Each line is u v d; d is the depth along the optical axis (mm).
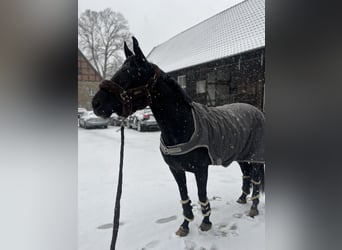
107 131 10758
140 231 2566
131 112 2051
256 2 12055
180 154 2148
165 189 3793
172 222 2746
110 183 4090
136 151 6527
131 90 2037
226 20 12789
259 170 2838
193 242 2352
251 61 9148
